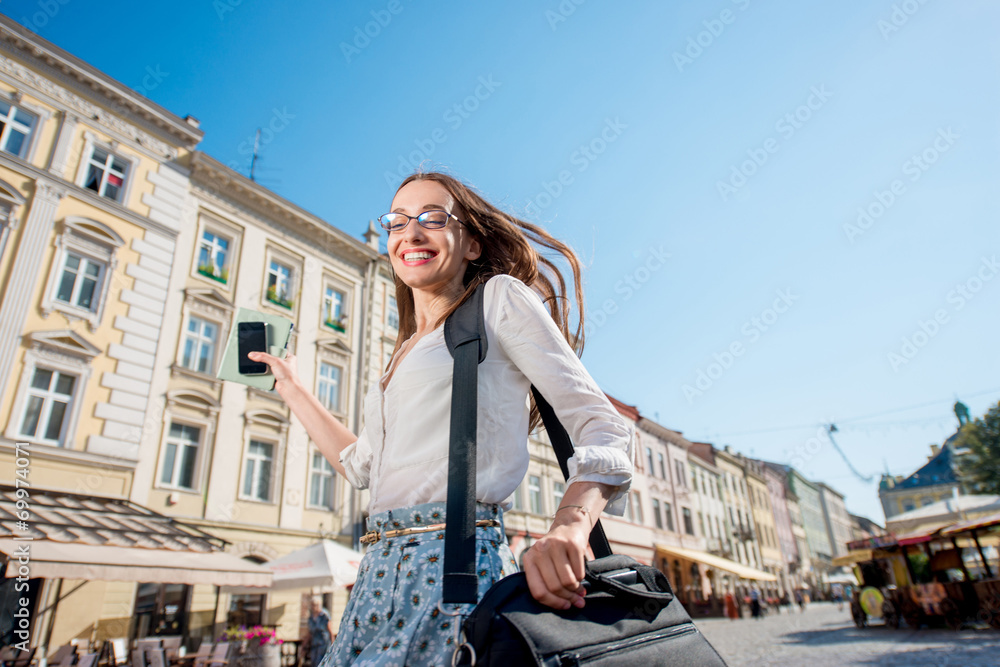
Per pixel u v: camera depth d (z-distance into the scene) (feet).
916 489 218.79
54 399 42.29
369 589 3.06
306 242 63.46
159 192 51.65
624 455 2.95
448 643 2.68
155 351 48.08
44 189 44.29
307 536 54.03
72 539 31.63
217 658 35.09
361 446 4.33
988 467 97.60
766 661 34.53
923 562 64.34
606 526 86.53
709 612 105.29
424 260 4.04
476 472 2.95
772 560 162.30
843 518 274.77
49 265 43.50
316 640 39.47
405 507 3.17
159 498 45.62
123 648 37.81
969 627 46.85
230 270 55.83
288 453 54.75
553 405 3.26
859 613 56.85
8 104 44.52
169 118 52.75
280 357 5.10
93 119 48.55
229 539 48.75
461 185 4.42
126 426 44.93
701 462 131.95
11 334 40.60
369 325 67.00
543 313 3.41
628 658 2.57
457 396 3.14
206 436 49.78
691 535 115.34
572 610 2.62
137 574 31.22
